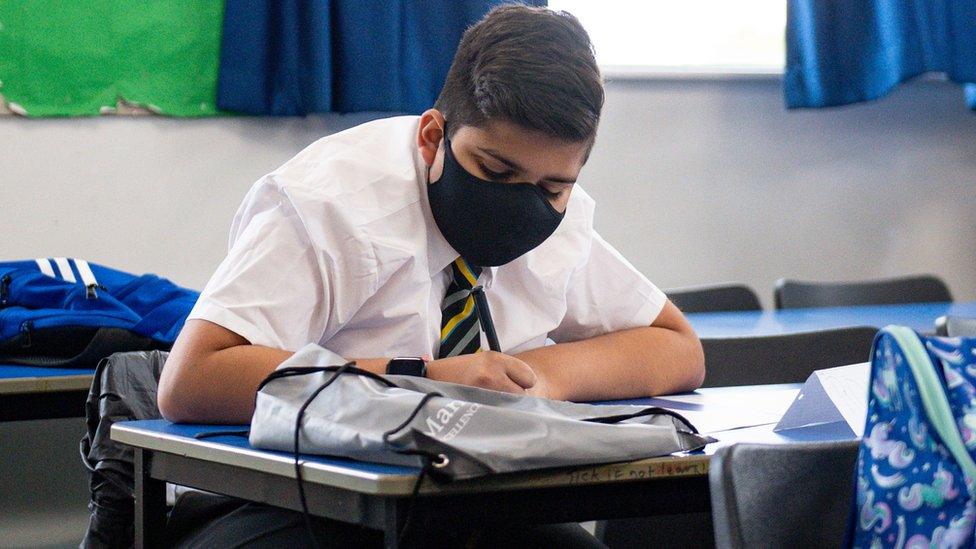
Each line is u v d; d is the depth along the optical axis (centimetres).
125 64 305
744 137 389
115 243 307
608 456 92
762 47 395
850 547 85
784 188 396
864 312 288
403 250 137
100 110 303
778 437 115
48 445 291
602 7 374
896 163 411
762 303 393
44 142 299
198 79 313
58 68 298
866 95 378
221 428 119
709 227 386
